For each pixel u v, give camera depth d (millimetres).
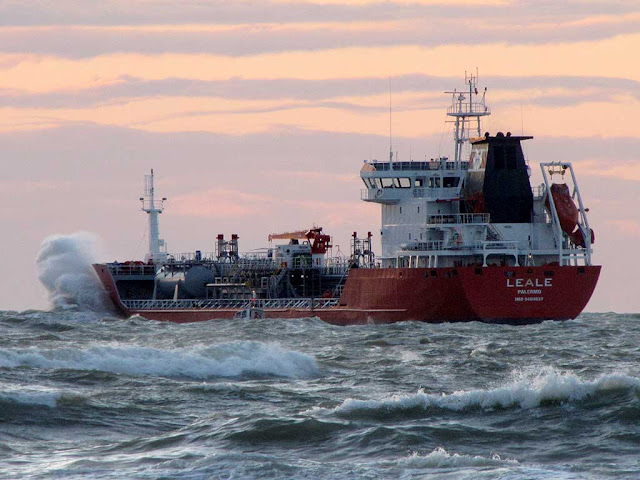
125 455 175875
